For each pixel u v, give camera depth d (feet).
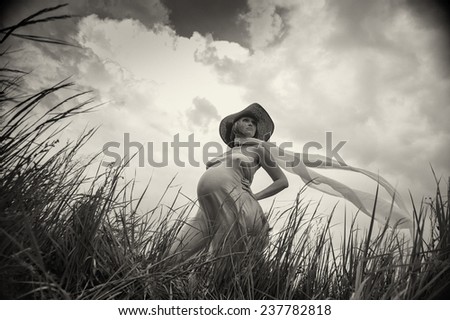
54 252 3.71
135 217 4.54
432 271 3.45
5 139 3.19
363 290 3.56
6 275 3.12
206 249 4.52
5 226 3.16
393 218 5.96
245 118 7.92
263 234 4.64
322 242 4.33
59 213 3.78
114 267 3.93
